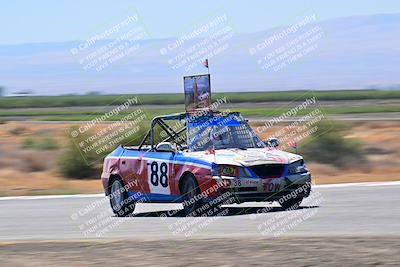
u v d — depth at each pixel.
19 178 47.19
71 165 46.56
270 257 15.99
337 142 45.25
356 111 110.56
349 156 45.03
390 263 15.02
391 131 67.81
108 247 18.17
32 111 181.75
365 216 22.59
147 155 26.45
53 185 42.09
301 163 24.95
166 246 17.91
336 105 148.50
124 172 27.12
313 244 17.20
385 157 49.44
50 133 83.50
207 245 17.75
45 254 17.62
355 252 16.08
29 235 22.05
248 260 15.82
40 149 63.53
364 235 18.44
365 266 14.89
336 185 32.62
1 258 17.33
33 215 26.67
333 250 16.41
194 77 26.67
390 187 30.75
